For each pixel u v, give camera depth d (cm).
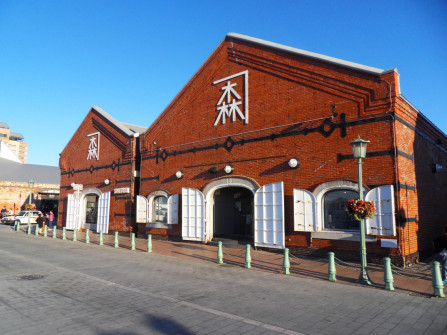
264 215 1405
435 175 1503
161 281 910
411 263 1127
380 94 1159
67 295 754
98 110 2436
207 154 1678
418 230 1232
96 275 988
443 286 805
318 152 1289
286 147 1384
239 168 1537
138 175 2123
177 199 1778
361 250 902
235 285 866
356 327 561
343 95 1245
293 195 1330
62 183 2839
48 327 546
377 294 780
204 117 1719
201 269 1088
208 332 531
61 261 1240
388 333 537
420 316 621
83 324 562
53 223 3544
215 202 1950
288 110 1395
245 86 1554
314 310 654
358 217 901
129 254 1420
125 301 708
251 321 585
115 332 527
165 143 1905
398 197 1094
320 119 1295
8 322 568
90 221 2494
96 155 2438
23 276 956
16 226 2734
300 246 1305
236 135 1566
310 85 1338
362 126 1190
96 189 2386
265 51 1491
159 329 543
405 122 1207
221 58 1666
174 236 1806
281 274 1009
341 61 1260
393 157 1112
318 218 1255
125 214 2119
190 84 1803
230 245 1573
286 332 534
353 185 1186
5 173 4847
